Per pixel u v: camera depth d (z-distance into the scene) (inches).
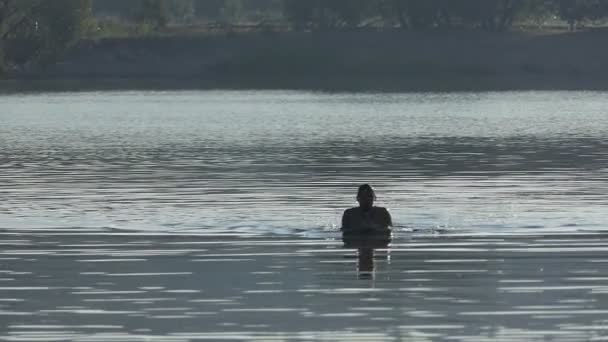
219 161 6441.9
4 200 4751.5
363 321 2650.1
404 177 5536.4
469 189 5017.2
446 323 2623.0
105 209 4451.3
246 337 2532.0
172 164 6279.5
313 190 5017.2
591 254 3403.1
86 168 6107.3
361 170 5876.0
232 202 4633.4
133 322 2659.9
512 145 7391.7
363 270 3206.2
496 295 2888.8
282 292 2945.4
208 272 3201.3
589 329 2559.1
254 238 3735.2
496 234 3769.7
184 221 4114.2
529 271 3169.3
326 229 3895.2
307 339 2511.1
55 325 2640.3
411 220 4087.1
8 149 7421.3
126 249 3555.6
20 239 3750.0
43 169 6077.8
